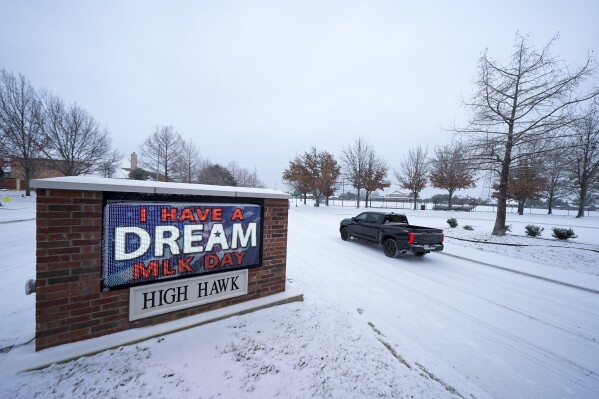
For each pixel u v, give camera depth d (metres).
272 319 3.84
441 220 22.73
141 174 35.38
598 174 22.64
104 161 30.42
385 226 9.24
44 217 2.62
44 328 2.69
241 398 2.37
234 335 3.36
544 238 12.40
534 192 30.42
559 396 2.90
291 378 2.68
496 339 4.02
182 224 3.49
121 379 2.50
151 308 3.29
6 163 26.97
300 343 3.31
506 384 3.04
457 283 6.54
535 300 5.63
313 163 36.06
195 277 3.63
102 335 2.99
